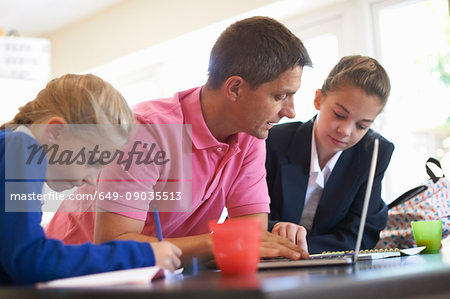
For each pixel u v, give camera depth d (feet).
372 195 6.18
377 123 7.39
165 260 3.37
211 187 4.94
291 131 6.47
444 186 6.67
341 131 5.75
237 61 4.48
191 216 5.13
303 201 6.20
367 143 6.24
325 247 5.86
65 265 3.14
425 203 6.54
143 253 3.35
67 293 2.39
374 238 6.13
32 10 12.96
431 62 8.59
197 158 4.83
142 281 2.67
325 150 6.15
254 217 5.24
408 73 8.77
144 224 4.94
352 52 9.12
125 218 4.32
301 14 9.86
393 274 2.49
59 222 5.32
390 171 8.79
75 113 3.65
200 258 4.22
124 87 13.65
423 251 5.00
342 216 6.21
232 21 10.32
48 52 12.80
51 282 2.88
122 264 3.29
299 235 4.94
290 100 4.59
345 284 2.24
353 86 5.65
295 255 4.12
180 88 12.38
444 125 8.46
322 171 6.21
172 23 11.30
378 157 6.21
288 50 4.42
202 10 10.69
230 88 4.53
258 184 5.33
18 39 12.54
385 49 8.96
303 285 2.18
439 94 8.50
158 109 4.80
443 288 2.60
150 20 11.79
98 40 13.12
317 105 6.28
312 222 6.38
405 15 8.82
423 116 8.63
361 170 6.14
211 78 4.73
